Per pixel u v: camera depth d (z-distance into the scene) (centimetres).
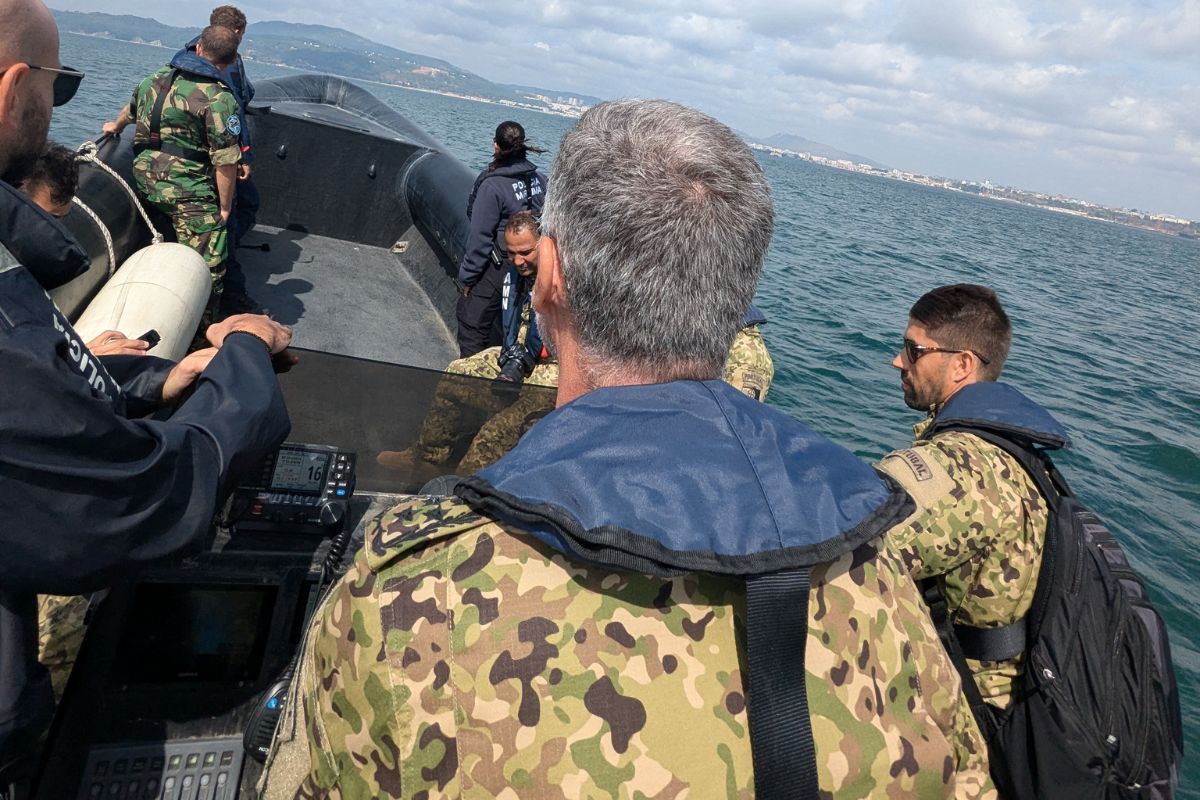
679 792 56
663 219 67
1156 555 573
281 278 455
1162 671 150
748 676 60
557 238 73
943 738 67
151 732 130
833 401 743
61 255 95
